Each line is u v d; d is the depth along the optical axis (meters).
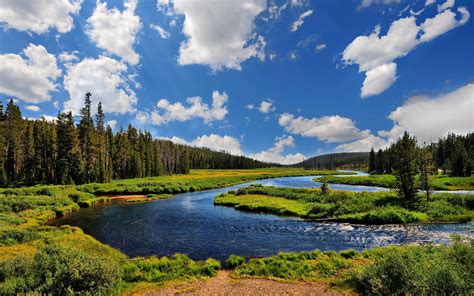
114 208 36.53
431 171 30.28
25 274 9.80
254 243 19.09
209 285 11.59
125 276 12.48
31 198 34.88
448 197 30.33
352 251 15.16
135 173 89.12
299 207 31.98
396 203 29.45
